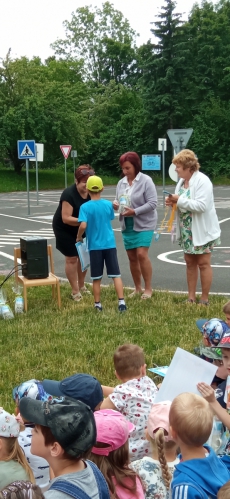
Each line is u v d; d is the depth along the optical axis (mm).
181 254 12898
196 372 3527
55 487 2264
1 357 6191
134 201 8281
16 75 46719
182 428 2682
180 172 7707
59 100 47188
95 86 78562
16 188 43938
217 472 2668
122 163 8281
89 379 3465
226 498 2098
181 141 17234
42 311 8078
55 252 13898
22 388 3424
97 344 6500
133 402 3793
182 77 54188
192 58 58688
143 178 8289
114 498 2775
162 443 2900
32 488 2105
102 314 7777
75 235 8500
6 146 45250
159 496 2920
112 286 9672
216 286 9625
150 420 3098
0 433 2803
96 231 7875
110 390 4617
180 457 3139
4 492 2084
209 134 53812
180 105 54250
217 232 7828
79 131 48375
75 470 2336
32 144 22406
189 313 7645
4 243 15523
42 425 2301
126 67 83875
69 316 7766
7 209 25938
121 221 8406
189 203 7543
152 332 6875
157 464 3016
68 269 8617
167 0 52562
